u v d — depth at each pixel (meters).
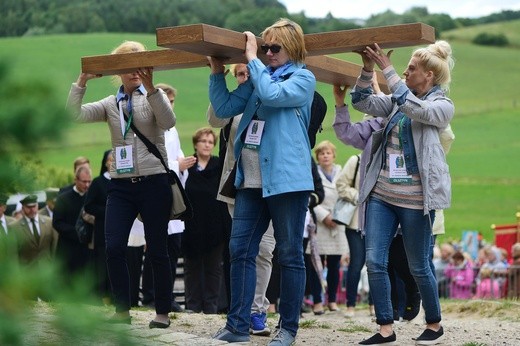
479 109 73.69
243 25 86.88
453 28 103.25
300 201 5.95
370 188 6.57
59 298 1.37
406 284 9.05
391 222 6.57
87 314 1.39
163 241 6.81
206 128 9.84
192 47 5.79
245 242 6.15
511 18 107.38
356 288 11.18
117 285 6.70
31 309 1.37
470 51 92.25
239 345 6.02
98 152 50.03
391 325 6.66
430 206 6.35
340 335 7.42
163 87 9.27
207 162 9.81
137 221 10.30
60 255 1.41
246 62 6.38
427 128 6.45
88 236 10.46
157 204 6.76
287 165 5.84
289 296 6.05
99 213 10.46
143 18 85.25
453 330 8.09
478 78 82.62
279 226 5.95
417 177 6.47
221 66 6.21
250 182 6.04
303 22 91.06
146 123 6.76
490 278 16.61
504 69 85.62
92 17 83.94
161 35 5.69
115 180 6.86
